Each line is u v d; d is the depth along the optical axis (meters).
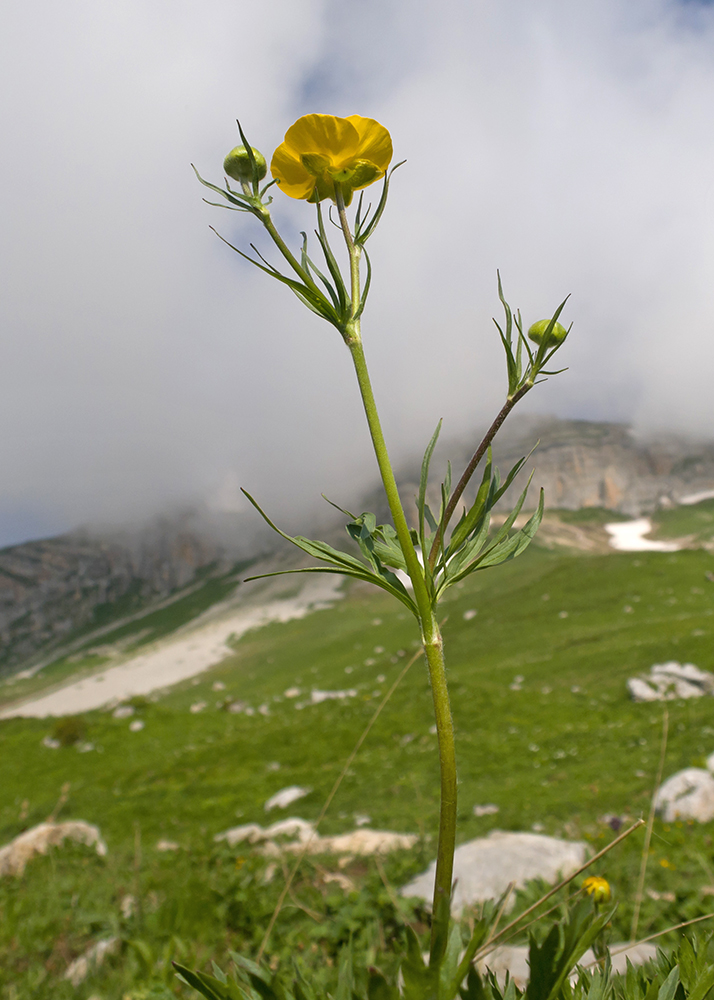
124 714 45.59
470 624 79.19
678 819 11.70
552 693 34.88
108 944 3.85
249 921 4.12
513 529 1.13
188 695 97.75
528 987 0.79
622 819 12.00
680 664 35.81
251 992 0.88
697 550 89.38
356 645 102.44
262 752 29.25
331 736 29.70
